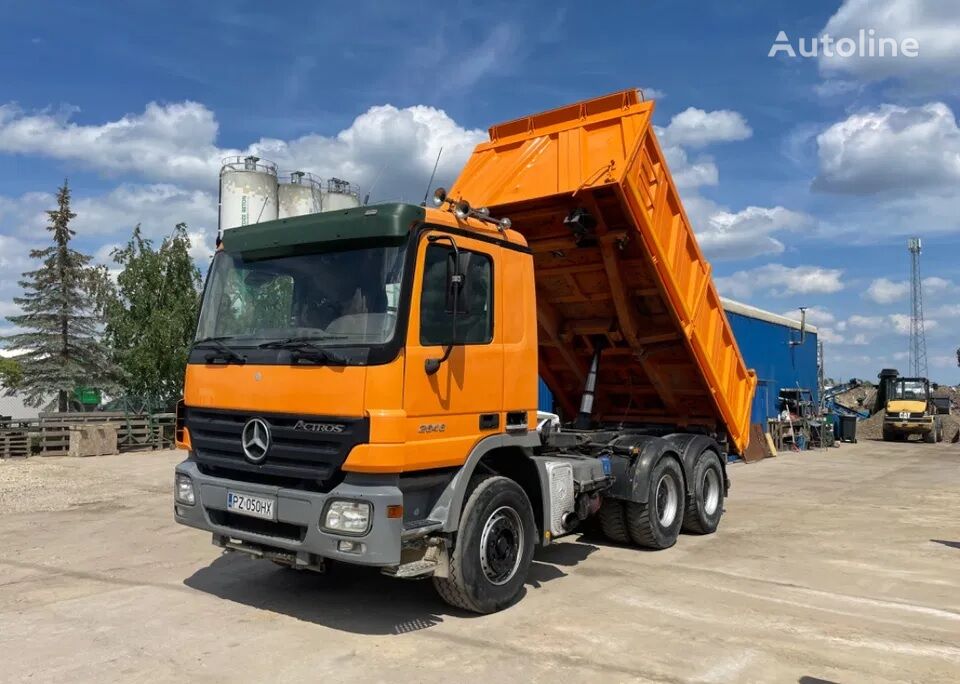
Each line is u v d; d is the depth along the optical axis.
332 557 4.86
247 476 5.47
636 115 7.22
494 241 5.94
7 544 8.20
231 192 20.20
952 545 8.54
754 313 22.31
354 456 4.80
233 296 5.91
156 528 9.11
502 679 4.46
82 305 27.95
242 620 5.53
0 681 4.36
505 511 5.83
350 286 5.23
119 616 5.61
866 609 5.98
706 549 8.26
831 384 42.66
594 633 5.30
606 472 7.84
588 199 7.23
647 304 8.48
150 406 24.77
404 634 5.25
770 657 4.88
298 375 5.12
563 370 10.03
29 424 18.61
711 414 9.84
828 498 12.62
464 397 5.47
